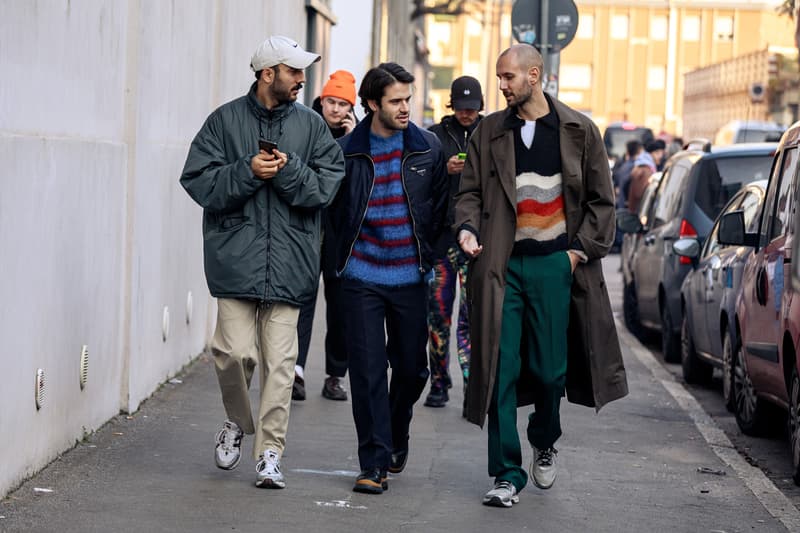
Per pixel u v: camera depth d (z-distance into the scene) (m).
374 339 10.08
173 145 14.25
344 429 12.55
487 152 9.98
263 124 9.91
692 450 12.73
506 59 9.81
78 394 10.97
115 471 10.30
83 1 10.72
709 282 16.16
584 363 10.14
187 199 15.22
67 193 10.36
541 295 9.88
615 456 12.24
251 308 10.09
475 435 12.62
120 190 12.06
